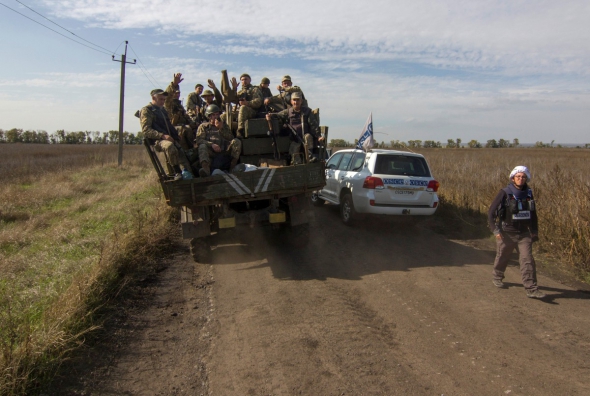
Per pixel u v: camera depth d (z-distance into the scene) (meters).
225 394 3.23
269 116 7.06
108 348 3.88
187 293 5.34
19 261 6.15
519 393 3.20
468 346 3.95
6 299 4.63
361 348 3.89
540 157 29.91
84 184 14.91
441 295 5.23
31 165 23.03
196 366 3.63
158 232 7.44
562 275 6.07
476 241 8.02
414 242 7.88
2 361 3.13
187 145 7.01
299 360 3.68
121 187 14.57
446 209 10.16
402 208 8.19
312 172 6.23
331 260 6.72
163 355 3.80
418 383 3.34
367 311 4.75
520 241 5.27
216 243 7.81
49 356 3.45
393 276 5.94
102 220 8.88
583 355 3.78
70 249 6.75
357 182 8.49
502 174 9.88
